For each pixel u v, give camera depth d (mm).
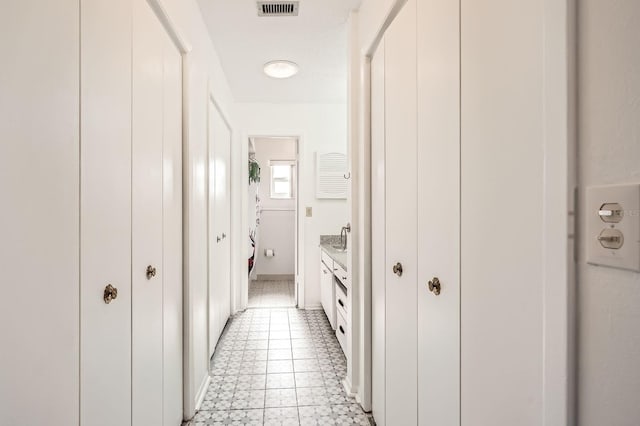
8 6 560
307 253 3576
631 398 408
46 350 661
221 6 1846
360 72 1800
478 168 768
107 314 903
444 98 933
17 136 582
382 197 1507
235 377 2102
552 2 507
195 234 1735
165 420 1369
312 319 3229
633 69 406
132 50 1058
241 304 3518
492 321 717
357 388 1870
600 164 444
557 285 500
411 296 1185
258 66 2643
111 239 922
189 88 1620
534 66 579
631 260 395
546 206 521
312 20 1993
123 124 993
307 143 3564
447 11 912
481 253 759
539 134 566
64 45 712
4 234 555
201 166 1882
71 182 741
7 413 565
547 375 521
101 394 872
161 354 1318
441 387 961
